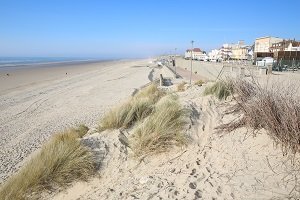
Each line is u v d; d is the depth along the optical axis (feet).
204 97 27.61
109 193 14.99
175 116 20.76
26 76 149.79
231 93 26.17
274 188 11.82
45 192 15.83
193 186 13.52
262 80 27.32
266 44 172.45
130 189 14.83
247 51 198.90
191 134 19.15
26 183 15.83
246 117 17.71
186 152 17.26
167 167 16.21
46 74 165.37
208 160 15.75
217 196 12.28
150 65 259.80
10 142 34.99
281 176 12.42
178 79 100.32
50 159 17.15
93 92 75.87
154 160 17.28
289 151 13.67
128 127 23.15
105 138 20.81
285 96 15.99
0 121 47.34
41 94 79.10
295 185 11.64
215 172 14.30
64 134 24.06
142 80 101.14
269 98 16.42
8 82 117.08
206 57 244.42
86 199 15.06
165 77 111.55
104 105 55.01
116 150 18.99
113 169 17.38
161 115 20.45
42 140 34.78
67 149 18.06
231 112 21.54
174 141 18.31
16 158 28.71
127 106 26.37
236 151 15.51
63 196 15.75
